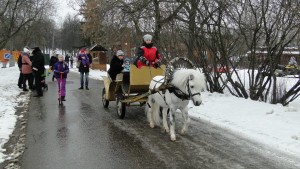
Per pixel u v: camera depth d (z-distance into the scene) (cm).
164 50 1722
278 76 1716
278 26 1270
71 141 858
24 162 709
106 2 2117
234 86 1460
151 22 1955
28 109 1281
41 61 1605
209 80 1573
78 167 682
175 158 726
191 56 1570
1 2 3189
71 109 1286
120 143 838
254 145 808
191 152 763
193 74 781
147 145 819
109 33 2259
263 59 1359
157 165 686
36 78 1608
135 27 2086
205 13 1470
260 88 1376
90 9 2309
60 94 1402
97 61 3997
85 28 2898
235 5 1368
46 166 688
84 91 1836
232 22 1434
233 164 689
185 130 897
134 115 1166
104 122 1064
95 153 765
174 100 840
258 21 1373
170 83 834
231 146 803
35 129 977
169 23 1688
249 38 1464
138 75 1031
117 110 1131
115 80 1145
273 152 758
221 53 1483
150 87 969
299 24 1224
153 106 977
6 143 839
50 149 794
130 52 2530
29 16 3669
